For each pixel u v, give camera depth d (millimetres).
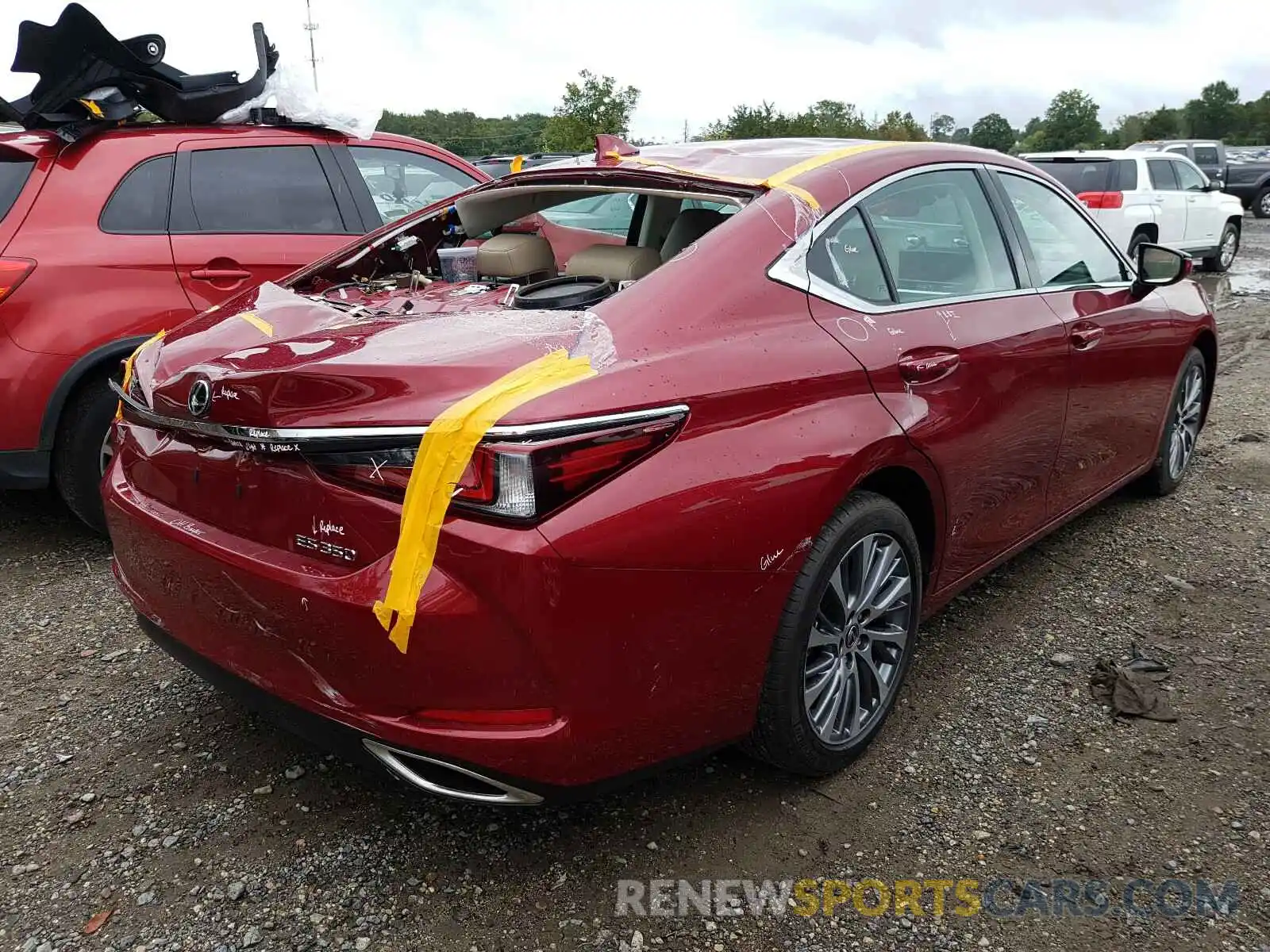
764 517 2211
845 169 2848
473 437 1884
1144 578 3953
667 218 3914
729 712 2311
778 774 2729
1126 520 4570
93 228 4078
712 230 2506
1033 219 3568
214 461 2303
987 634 3521
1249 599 3773
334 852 2416
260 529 2209
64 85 4043
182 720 2996
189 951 2117
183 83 4594
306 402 2049
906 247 2918
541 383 1972
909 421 2607
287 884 2311
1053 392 3346
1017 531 3410
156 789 2656
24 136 4129
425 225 3678
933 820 2541
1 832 2482
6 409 3857
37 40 3840
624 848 2432
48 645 3459
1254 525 4492
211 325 2756
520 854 2408
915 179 3043
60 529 4574
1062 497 3672
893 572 2762
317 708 2127
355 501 2006
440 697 1977
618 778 2154
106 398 4086
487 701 1968
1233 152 29625
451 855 2406
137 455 2602
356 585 1991
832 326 2543
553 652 1940
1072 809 2584
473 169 5621
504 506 1887
